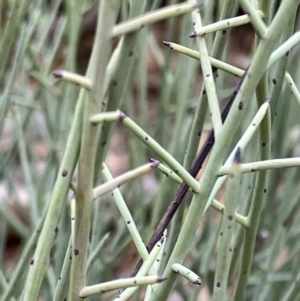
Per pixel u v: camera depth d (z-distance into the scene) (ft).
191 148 1.07
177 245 0.93
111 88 0.88
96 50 0.82
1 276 1.37
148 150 1.99
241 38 3.78
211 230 1.73
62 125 1.79
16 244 2.77
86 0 1.44
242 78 0.95
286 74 1.06
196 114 1.05
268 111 1.00
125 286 0.87
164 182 1.42
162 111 1.85
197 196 0.91
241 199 1.50
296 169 1.56
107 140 0.90
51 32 2.64
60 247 1.49
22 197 2.62
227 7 1.03
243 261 1.08
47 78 1.88
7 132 2.80
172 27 1.78
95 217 1.33
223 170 0.90
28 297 0.90
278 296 1.52
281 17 0.85
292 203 1.52
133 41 0.87
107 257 1.93
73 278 0.89
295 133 2.11
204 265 1.46
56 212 0.89
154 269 0.99
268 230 1.70
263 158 1.02
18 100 1.91
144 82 1.77
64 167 0.87
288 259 1.57
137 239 0.98
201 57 0.95
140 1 0.89
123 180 0.86
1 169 1.77
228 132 0.89
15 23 1.16
